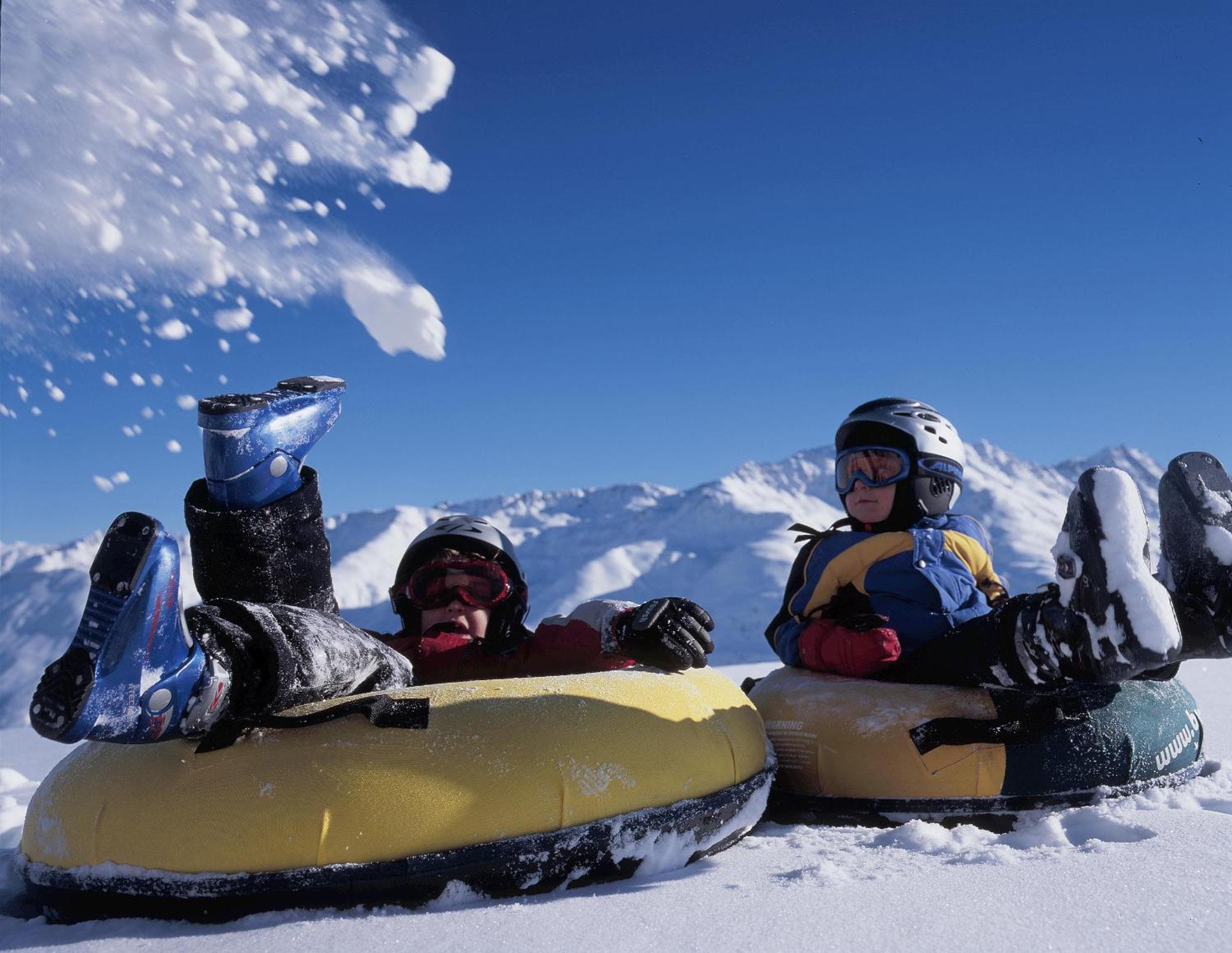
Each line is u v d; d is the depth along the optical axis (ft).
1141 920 5.79
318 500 7.98
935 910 6.13
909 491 11.32
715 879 7.10
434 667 10.65
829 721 9.71
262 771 6.81
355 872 6.57
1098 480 8.00
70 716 5.82
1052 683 9.09
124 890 6.82
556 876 6.97
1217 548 9.19
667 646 8.67
